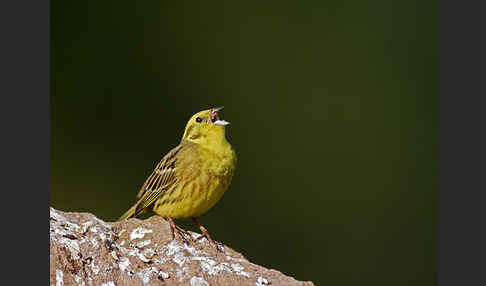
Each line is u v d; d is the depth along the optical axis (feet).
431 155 53.62
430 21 55.21
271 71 53.78
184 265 22.66
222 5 54.34
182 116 52.19
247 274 23.09
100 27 51.52
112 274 21.74
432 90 54.60
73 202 47.11
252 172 52.16
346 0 55.16
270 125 53.16
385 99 54.13
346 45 54.85
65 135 48.96
